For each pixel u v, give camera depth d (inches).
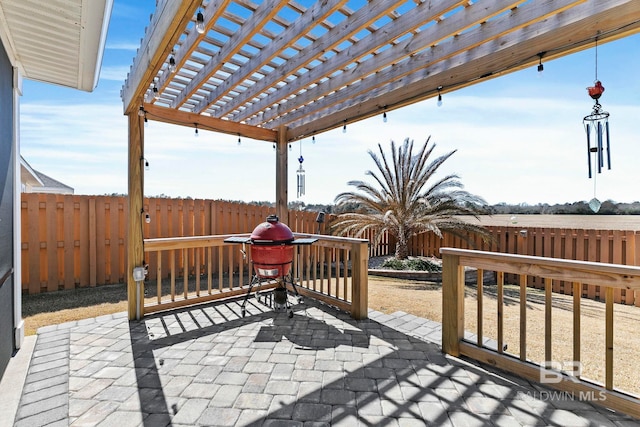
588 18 89.2
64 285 206.7
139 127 154.2
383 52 119.3
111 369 104.0
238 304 177.6
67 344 122.6
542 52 99.1
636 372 105.9
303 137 206.5
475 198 298.7
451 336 116.0
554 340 134.3
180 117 169.6
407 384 96.6
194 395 90.0
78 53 119.0
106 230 222.5
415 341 128.6
